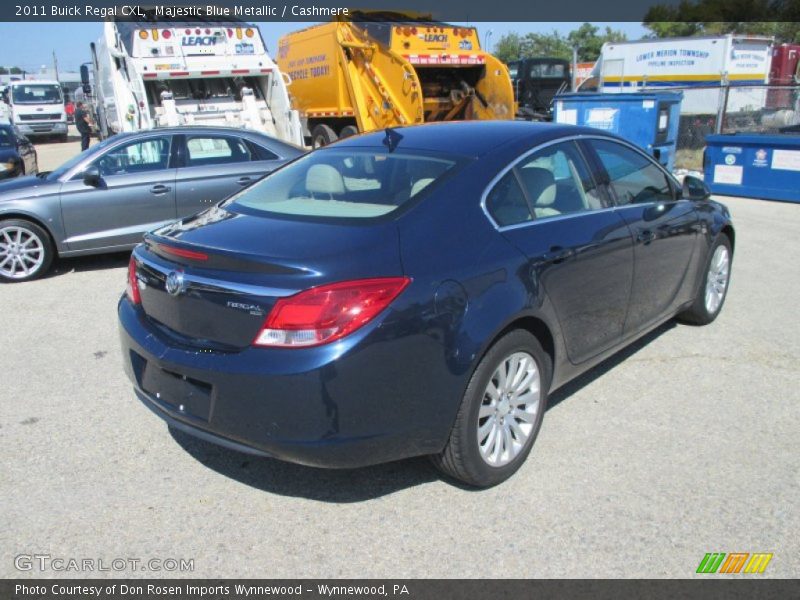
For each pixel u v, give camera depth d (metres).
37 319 6.11
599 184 4.17
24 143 15.03
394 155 3.78
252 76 12.55
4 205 7.16
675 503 3.29
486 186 3.47
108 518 3.22
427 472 3.58
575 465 3.62
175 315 3.19
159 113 12.12
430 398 3.01
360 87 14.41
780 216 10.47
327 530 3.13
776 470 3.56
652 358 5.02
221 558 2.95
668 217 4.66
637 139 12.50
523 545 3.01
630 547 2.99
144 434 4.00
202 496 3.39
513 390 3.45
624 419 4.11
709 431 3.96
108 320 6.06
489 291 3.19
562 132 4.08
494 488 3.43
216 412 2.97
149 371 3.31
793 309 6.08
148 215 7.68
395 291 2.89
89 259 8.47
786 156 11.54
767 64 21.61
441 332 2.99
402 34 13.82
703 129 16.14
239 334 2.94
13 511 3.26
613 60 23.44
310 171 3.95
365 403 2.85
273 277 2.86
